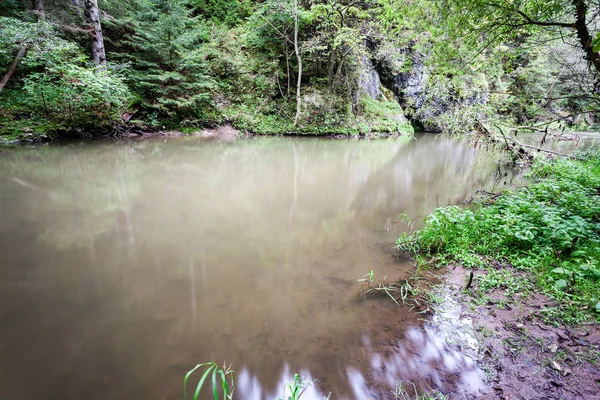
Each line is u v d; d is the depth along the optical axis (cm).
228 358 223
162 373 209
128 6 1259
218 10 1683
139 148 1001
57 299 282
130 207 527
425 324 260
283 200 598
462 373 211
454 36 510
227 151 1048
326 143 1324
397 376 209
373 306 285
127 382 202
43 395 191
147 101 1234
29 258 352
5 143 895
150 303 281
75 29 1023
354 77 1609
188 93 1299
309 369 214
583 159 883
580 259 321
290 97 1538
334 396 194
